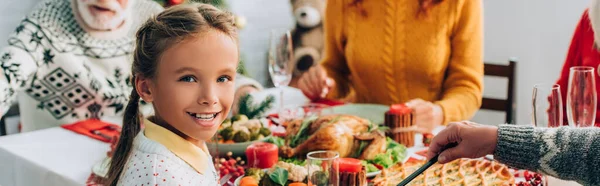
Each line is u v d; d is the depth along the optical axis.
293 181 1.22
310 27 3.42
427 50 2.12
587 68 1.32
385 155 1.41
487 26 3.12
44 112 2.08
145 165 0.85
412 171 1.27
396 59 2.19
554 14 2.88
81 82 2.05
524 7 2.96
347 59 2.30
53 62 2.02
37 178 1.49
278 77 1.85
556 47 2.91
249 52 3.63
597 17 1.58
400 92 2.25
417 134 1.70
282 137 1.62
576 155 0.95
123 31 2.13
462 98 1.99
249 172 1.28
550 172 0.99
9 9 2.77
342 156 1.41
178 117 0.86
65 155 1.55
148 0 2.22
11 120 2.81
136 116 0.98
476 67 2.10
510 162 1.03
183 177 0.86
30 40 1.96
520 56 3.04
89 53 2.09
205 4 0.91
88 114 2.11
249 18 3.60
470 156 1.07
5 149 1.60
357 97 2.34
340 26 2.29
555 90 1.25
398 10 2.15
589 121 1.30
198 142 0.94
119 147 0.98
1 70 1.84
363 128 1.47
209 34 0.85
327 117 1.49
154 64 0.85
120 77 2.13
